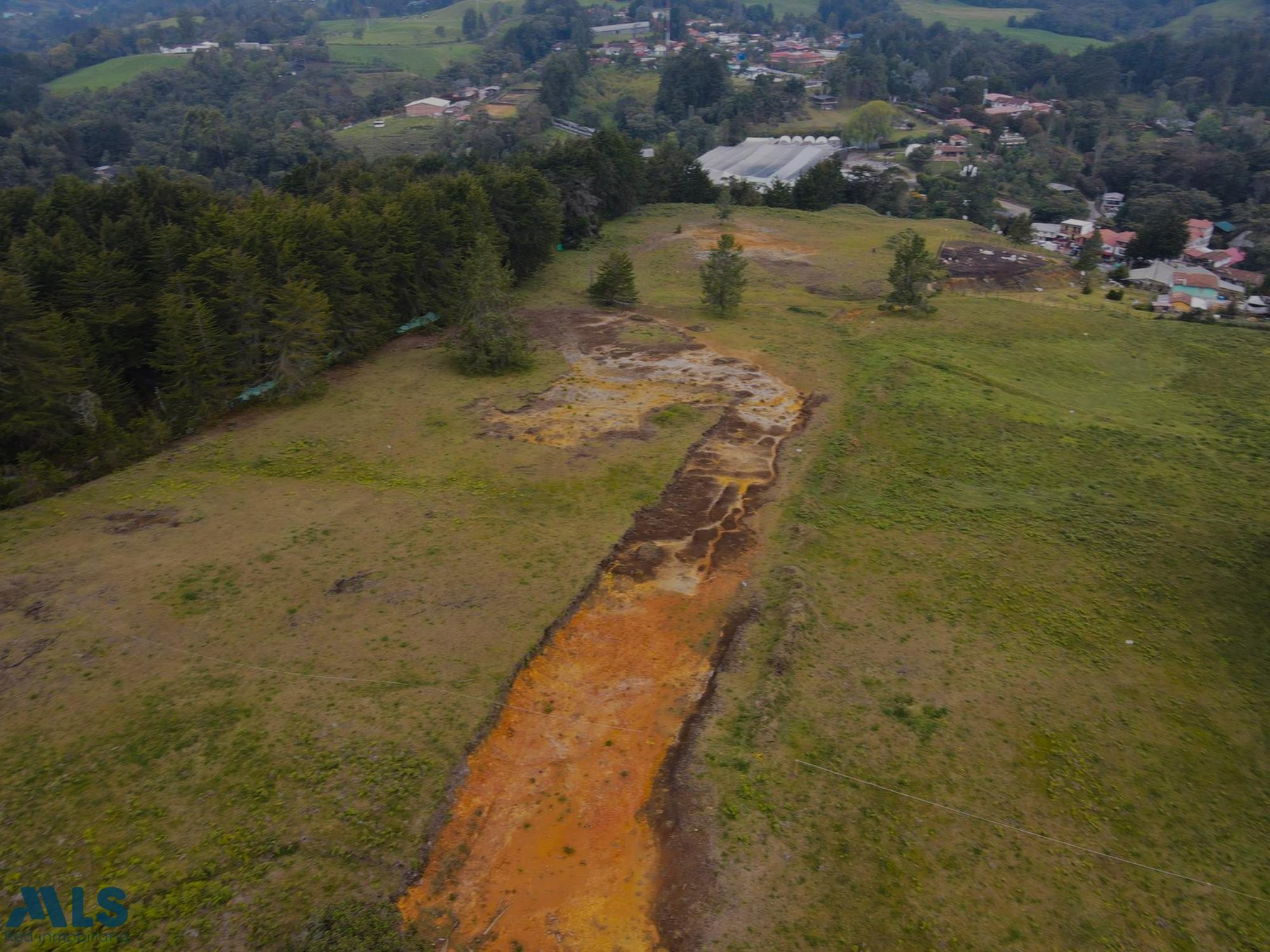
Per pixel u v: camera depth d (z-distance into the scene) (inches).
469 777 649.6
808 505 1064.2
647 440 1216.8
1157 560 961.5
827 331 1727.4
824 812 639.8
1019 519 1043.9
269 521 978.7
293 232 1438.2
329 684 717.3
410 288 1721.2
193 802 602.2
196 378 1270.9
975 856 613.6
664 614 857.5
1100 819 649.0
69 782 611.2
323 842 582.9
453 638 780.6
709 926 558.6
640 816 635.5
